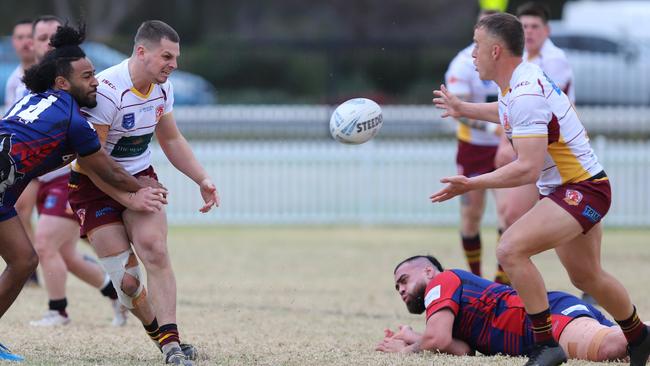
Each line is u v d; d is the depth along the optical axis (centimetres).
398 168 6225
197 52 10825
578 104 8519
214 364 2225
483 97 3500
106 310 3344
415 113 7675
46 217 3000
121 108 2208
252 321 3083
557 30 8756
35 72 2141
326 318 3166
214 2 12825
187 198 6156
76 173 2280
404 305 3472
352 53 9812
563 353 2084
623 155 6075
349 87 10412
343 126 2411
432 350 2348
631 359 2208
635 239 5588
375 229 6081
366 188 6216
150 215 2244
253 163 6206
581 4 9712
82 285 3959
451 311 2347
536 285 2064
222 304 3447
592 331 2294
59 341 2628
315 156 6212
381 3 13150
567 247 2159
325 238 5609
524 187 3162
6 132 2075
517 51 2097
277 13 13238
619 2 10125
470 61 3481
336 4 13225
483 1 6181
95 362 2244
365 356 2366
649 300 3444
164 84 2305
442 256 4788
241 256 4841
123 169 2184
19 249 2166
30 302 3466
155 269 2225
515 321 2320
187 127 7494
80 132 2109
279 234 5828
